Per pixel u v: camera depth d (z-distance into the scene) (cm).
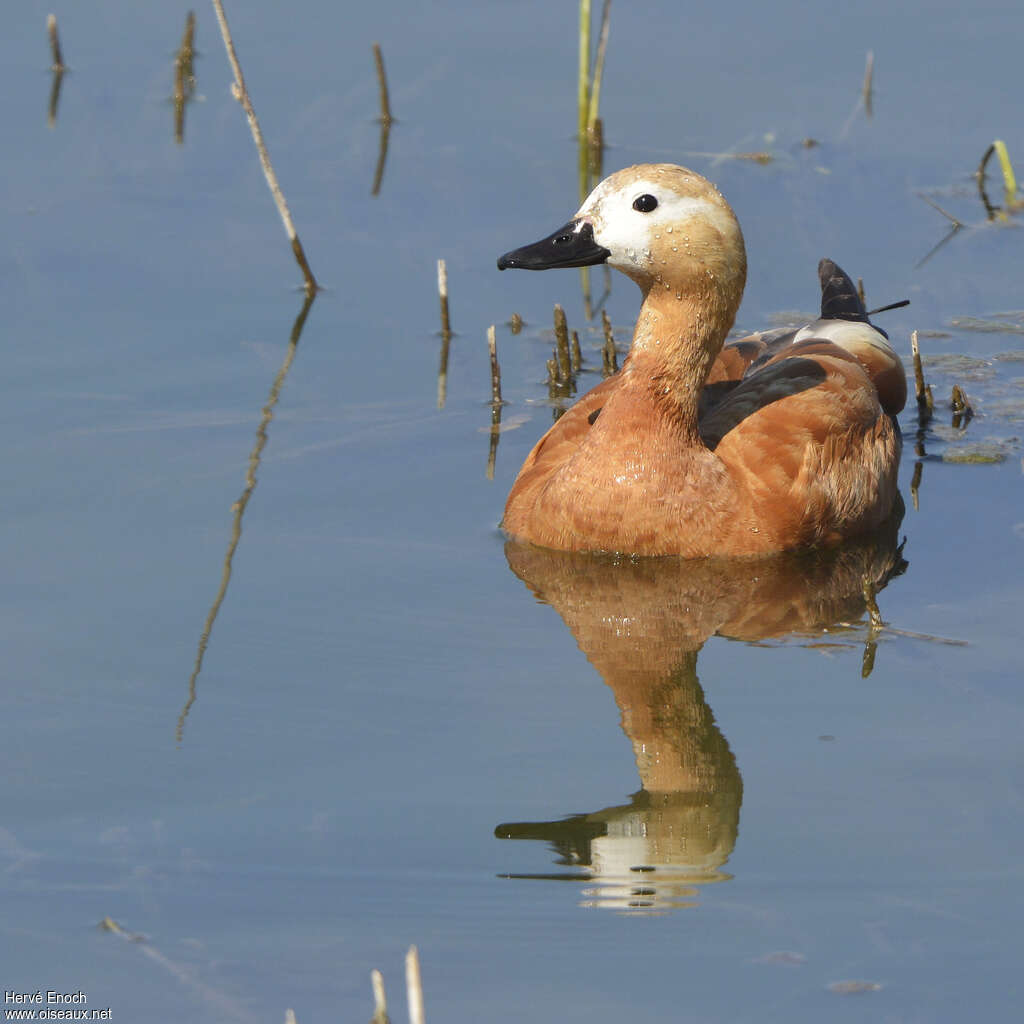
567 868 847
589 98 1859
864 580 1154
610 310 1652
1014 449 1381
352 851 859
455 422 1412
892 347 1462
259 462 1323
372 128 1928
